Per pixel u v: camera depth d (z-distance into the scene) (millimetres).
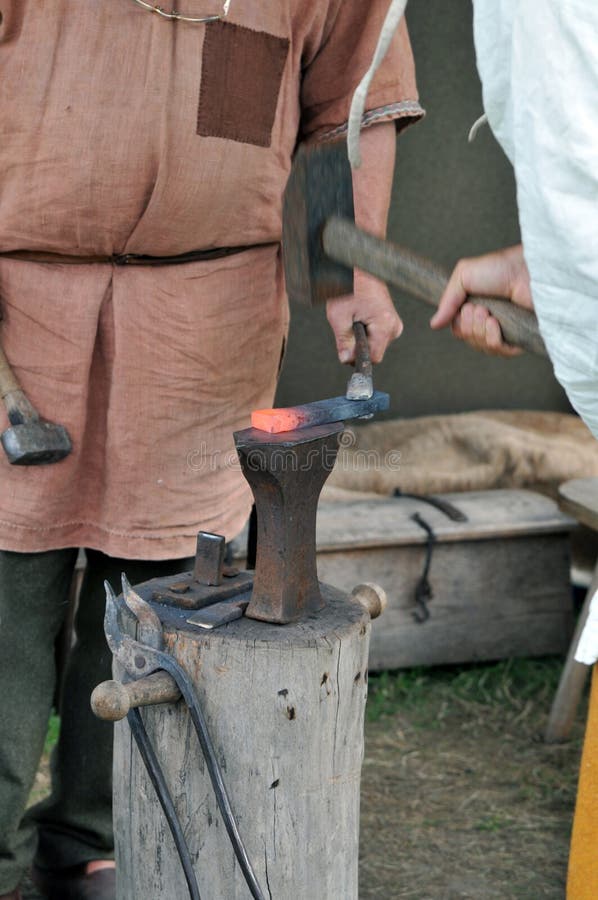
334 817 1920
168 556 2281
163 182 2102
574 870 2254
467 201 4793
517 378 5012
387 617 3652
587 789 2205
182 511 2287
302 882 1898
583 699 3684
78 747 2404
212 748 1798
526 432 4578
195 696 1787
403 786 3160
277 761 1835
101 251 2154
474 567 3703
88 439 2258
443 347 4902
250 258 2283
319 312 4680
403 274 1926
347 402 1968
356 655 1896
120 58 2049
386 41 1635
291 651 1803
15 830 2291
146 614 1835
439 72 4637
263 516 1869
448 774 3227
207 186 2139
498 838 2926
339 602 1996
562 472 4320
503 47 1562
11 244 2146
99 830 2441
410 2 4535
